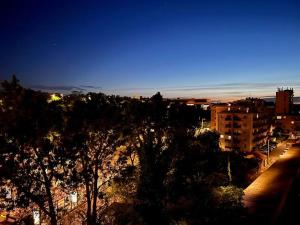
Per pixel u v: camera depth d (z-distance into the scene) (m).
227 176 41.25
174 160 32.34
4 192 18.12
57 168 20.61
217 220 28.39
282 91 143.75
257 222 30.22
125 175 24.22
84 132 20.41
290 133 117.94
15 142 17.58
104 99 21.83
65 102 20.27
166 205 29.22
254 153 76.81
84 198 28.31
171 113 32.09
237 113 83.38
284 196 39.62
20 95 17.19
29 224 21.45
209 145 44.00
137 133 29.47
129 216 26.55
